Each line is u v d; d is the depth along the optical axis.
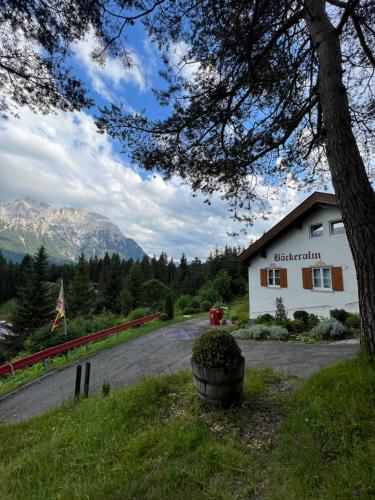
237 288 32.19
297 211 13.41
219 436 3.05
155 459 2.79
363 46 4.29
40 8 3.19
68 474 2.83
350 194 3.52
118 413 3.77
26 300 29.59
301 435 2.75
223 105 4.98
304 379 4.50
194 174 5.45
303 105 5.22
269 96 5.07
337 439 2.59
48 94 3.77
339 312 10.91
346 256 12.09
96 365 9.26
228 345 3.74
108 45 3.62
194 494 2.23
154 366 8.23
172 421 3.41
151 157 4.95
